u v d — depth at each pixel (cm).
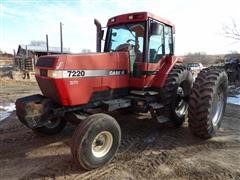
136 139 525
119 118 660
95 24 567
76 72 413
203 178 372
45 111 431
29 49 3694
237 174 384
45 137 536
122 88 504
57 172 388
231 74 1448
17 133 564
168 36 595
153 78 539
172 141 514
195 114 491
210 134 509
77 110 450
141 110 512
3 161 427
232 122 651
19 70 2208
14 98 1054
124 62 500
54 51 3875
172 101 545
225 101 563
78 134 372
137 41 523
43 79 418
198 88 494
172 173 386
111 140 408
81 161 374
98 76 449
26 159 434
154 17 523
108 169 396
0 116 722
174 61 584
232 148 480
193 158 437
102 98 470
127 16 526
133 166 407
